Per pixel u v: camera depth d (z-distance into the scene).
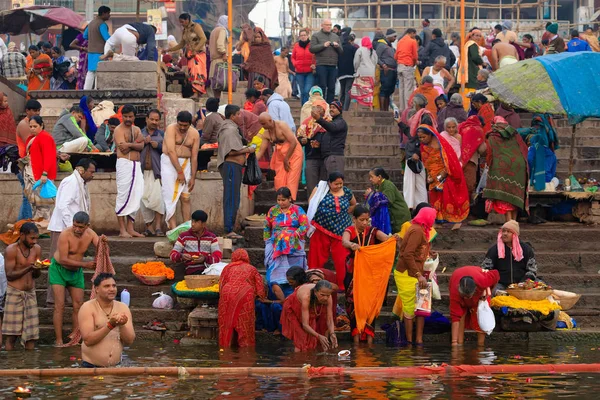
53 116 17.45
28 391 7.82
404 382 8.36
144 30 18.23
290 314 10.54
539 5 34.09
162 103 17.66
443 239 13.33
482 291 10.68
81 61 19.42
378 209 12.13
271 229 11.59
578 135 18.03
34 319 10.66
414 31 20.25
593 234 13.39
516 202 13.37
